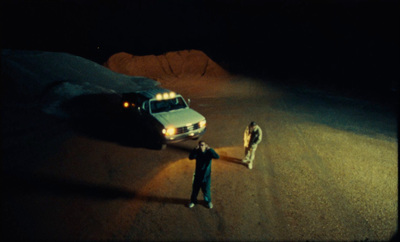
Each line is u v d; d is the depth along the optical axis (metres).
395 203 4.85
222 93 15.76
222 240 3.73
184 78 19.52
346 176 5.87
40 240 3.47
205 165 4.16
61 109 8.73
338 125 10.13
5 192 4.41
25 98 8.70
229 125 9.48
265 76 22.73
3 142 6.25
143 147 6.88
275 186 5.28
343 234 3.98
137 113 7.29
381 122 10.89
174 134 6.24
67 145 6.59
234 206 4.55
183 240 3.69
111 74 14.56
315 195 5.02
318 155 7.02
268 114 11.38
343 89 18.75
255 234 3.89
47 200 4.32
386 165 6.56
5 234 3.49
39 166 5.41
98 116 9.01
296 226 4.10
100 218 4.02
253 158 6.03
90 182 5.00
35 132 7.08
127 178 5.27
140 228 3.86
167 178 5.39
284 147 7.52
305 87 19.09
